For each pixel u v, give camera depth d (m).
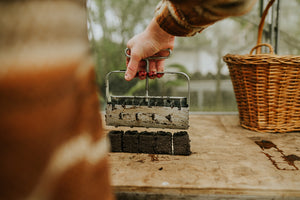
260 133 1.54
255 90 1.52
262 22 1.65
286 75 1.43
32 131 0.13
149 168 1.03
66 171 0.15
